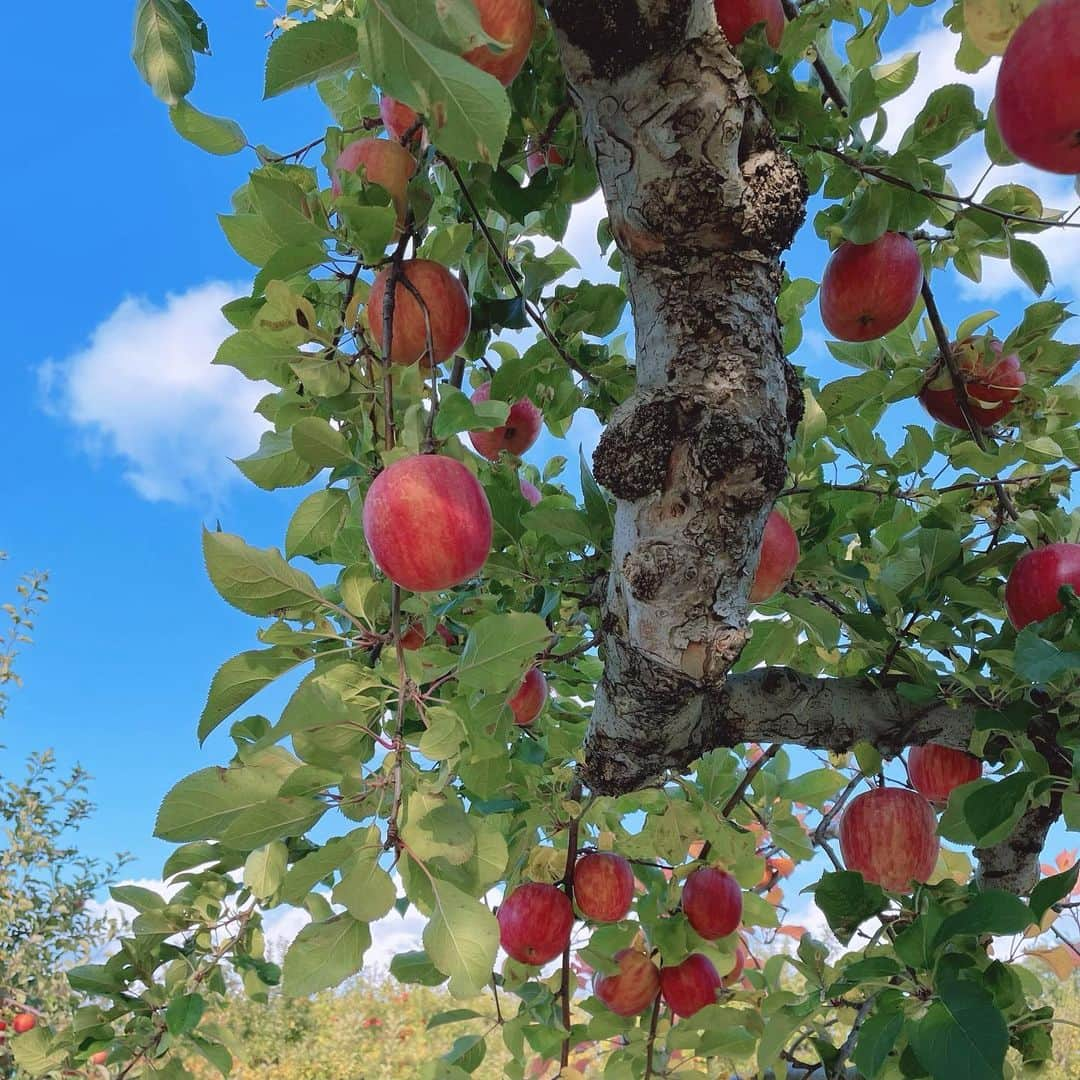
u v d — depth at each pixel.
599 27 0.55
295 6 1.06
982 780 0.75
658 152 0.57
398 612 0.64
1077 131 0.51
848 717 0.82
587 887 0.92
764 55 0.64
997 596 0.86
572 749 0.95
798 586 0.90
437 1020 0.94
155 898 0.90
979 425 0.91
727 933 0.93
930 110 0.77
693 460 0.60
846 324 0.85
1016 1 0.55
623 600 0.67
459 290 0.72
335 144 0.79
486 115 0.43
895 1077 0.70
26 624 2.18
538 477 1.21
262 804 0.62
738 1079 1.11
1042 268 0.82
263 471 0.75
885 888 0.83
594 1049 1.18
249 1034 3.04
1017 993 0.67
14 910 2.01
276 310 0.65
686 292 0.61
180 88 0.66
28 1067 0.91
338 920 0.62
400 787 0.61
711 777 1.08
